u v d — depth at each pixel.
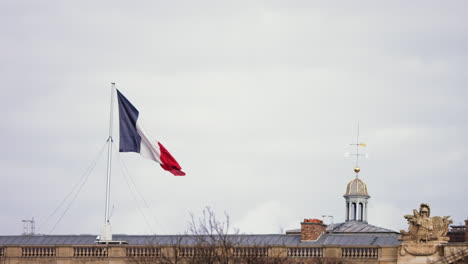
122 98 166.75
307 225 162.12
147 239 170.12
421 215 148.38
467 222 176.88
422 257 147.50
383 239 158.25
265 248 155.62
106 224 164.25
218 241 151.75
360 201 190.00
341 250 153.50
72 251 162.38
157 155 165.75
